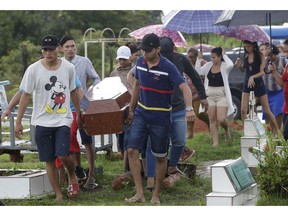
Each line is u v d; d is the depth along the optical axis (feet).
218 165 29.01
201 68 48.70
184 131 34.42
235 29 50.29
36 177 32.04
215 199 28.53
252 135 39.47
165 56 35.14
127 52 36.81
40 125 30.81
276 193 29.86
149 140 32.81
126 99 32.73
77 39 97.14
